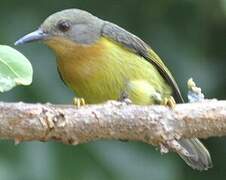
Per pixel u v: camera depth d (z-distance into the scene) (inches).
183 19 578.6
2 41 532.4
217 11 569.9
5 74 287.0
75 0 568.4
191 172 559.2
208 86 569.9
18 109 300.8
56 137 308.5
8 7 545.6
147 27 573.3
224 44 585.3
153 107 316.8
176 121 315.9
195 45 577.6
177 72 564.7
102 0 576.1
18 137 303.6
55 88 516.4
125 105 314.3
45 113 303.6
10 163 478.3
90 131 310.2
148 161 518.6
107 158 504.4
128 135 315.3
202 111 317.7
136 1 576.4
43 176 482.6
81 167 494.9
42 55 530.9
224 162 587.2
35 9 552.4
